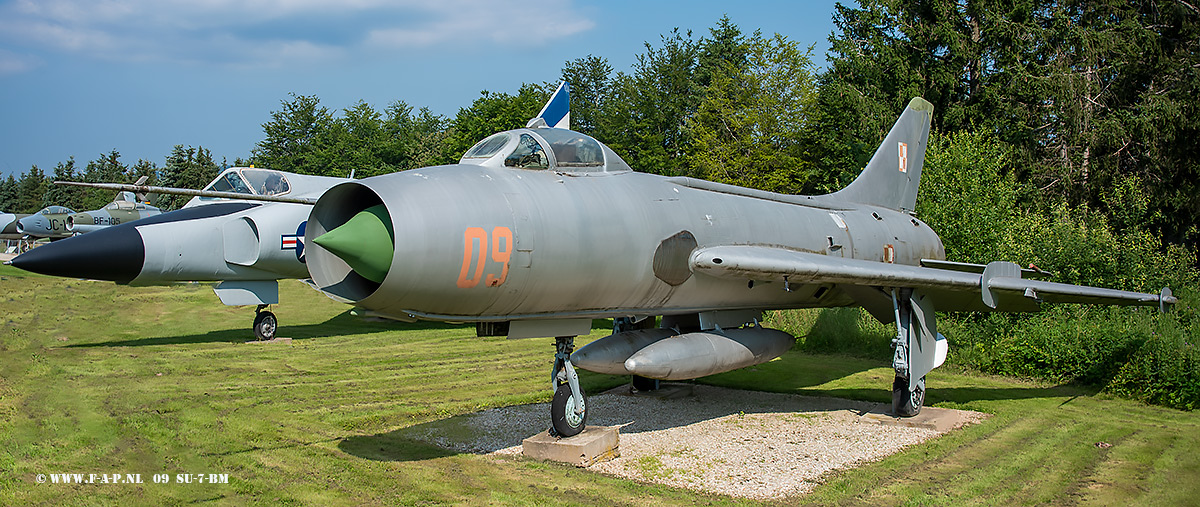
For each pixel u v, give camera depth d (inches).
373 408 360.2
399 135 3270.2
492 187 255.1
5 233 1343.5
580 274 266.4
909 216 481.7
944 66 1007.0
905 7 1050.1
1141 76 1024.2
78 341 578.9
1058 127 991.0
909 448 300.2
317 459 274.4
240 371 458.6
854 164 1090.7
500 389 408.2
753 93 1524.4
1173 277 607.8
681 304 316.8
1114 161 989.8
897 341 347.3
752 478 259.1
